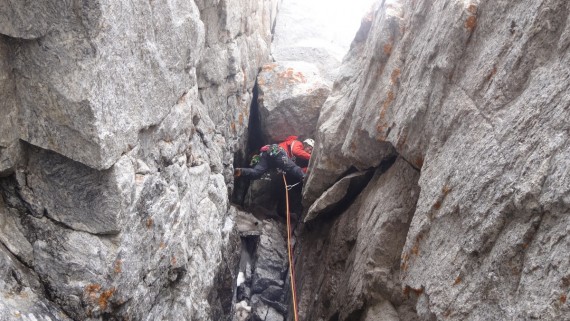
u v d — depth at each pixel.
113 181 2.74
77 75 2.44
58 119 2.54
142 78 2.98
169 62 3.37
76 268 2.81
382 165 4.92
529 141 2.44
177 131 3.71
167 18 3.25
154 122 3.23
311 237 6.32
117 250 2.91
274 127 7.82
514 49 2.77
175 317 3.82
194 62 3.93
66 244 2.81
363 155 4.88
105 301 2.91
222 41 5.65
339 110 5.79
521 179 2.40
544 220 2.27
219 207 5.18
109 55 2.55
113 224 2.82
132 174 2.92
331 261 5.14
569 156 2.16
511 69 2.76
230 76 6.10
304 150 7.70
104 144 2.59
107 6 2.44
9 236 2.73
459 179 2.92
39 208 2.79
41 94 2.51
